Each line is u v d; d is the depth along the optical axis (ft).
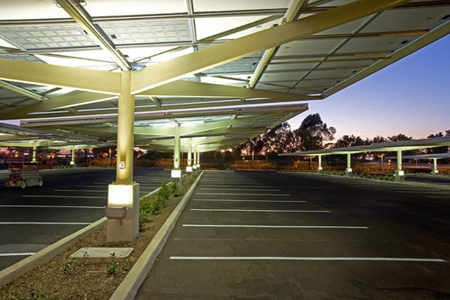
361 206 43.50
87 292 12.93
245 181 94.22
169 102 38.96
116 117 52.80
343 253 20.49
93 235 22.53
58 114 41.83
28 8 15.87
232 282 15.37
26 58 23.61
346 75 31.35
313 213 36.50
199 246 21.62
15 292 12.88
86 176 106.11
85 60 24.20
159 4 16.02
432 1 17.81
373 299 13.71
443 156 168.86
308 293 14.20
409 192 65.98
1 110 37.60
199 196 52.01
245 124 68.59
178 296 13.71
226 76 30.78
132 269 15.44
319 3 17.74
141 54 23.24
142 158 294.87
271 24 19.72
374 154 305.12
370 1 16.90
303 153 170.40
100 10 16.22
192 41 21.36
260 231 26.63
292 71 29.12
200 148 161.48
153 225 26.09
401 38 22.54
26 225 28.02
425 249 21.79
